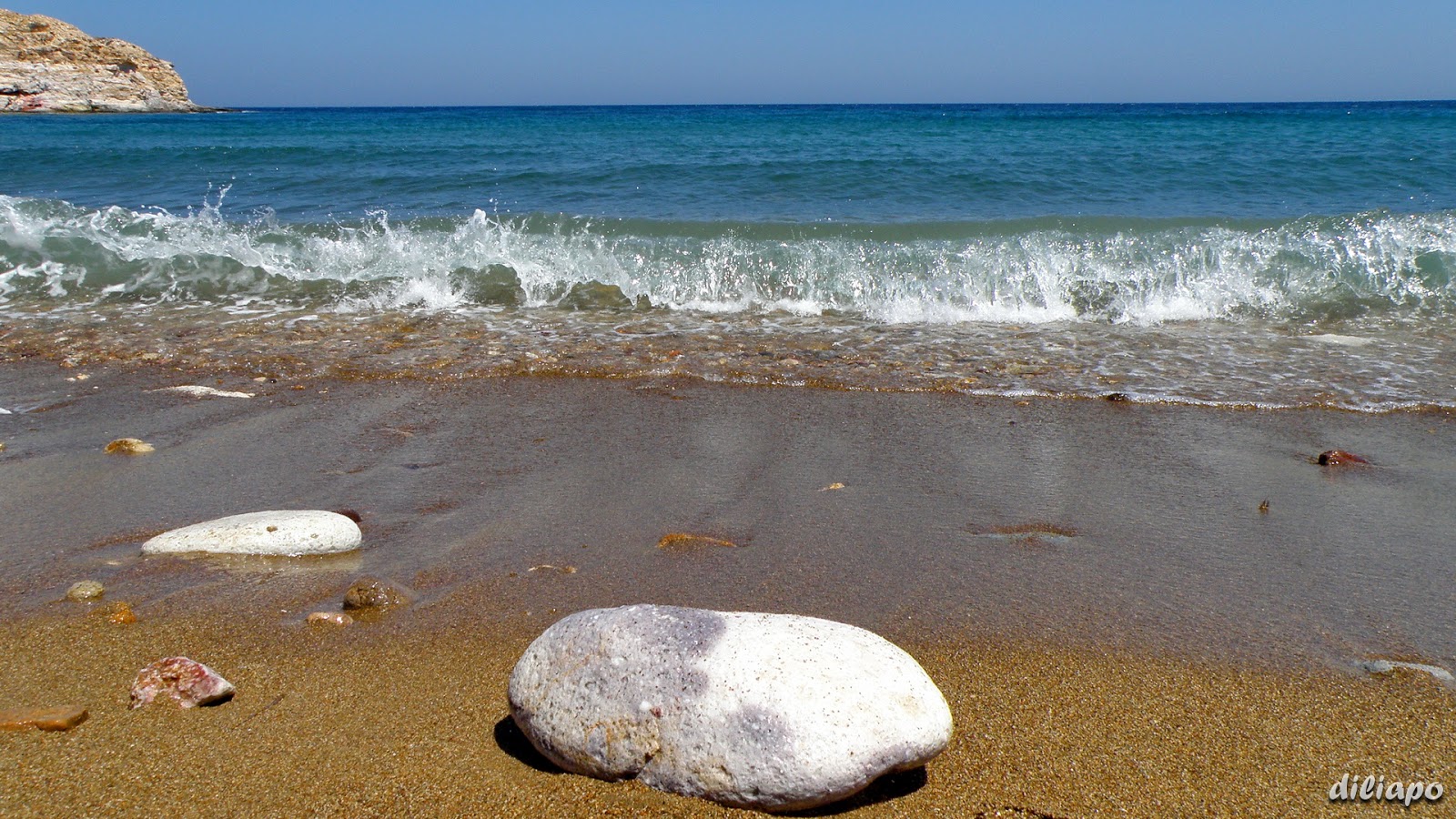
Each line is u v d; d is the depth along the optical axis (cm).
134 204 1195
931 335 685
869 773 205
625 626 224
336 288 812
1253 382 571
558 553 354
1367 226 875
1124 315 734
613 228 1008
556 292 802
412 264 849
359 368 602
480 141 2264
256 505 396
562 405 536
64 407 525
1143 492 416
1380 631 300
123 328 697
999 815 215
